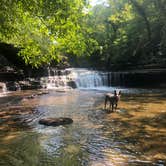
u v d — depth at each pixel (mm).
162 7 27031
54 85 29266
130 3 31000
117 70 40250
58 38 8680
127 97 21797
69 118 13164
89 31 9211
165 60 37906
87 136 10617
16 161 8055
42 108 16656
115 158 8258
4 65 26797
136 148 9164
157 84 30875
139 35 35344
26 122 13008
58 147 9336
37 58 9484
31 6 7980
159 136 10531
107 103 18609
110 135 10727
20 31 9180
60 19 8062
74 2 8266
